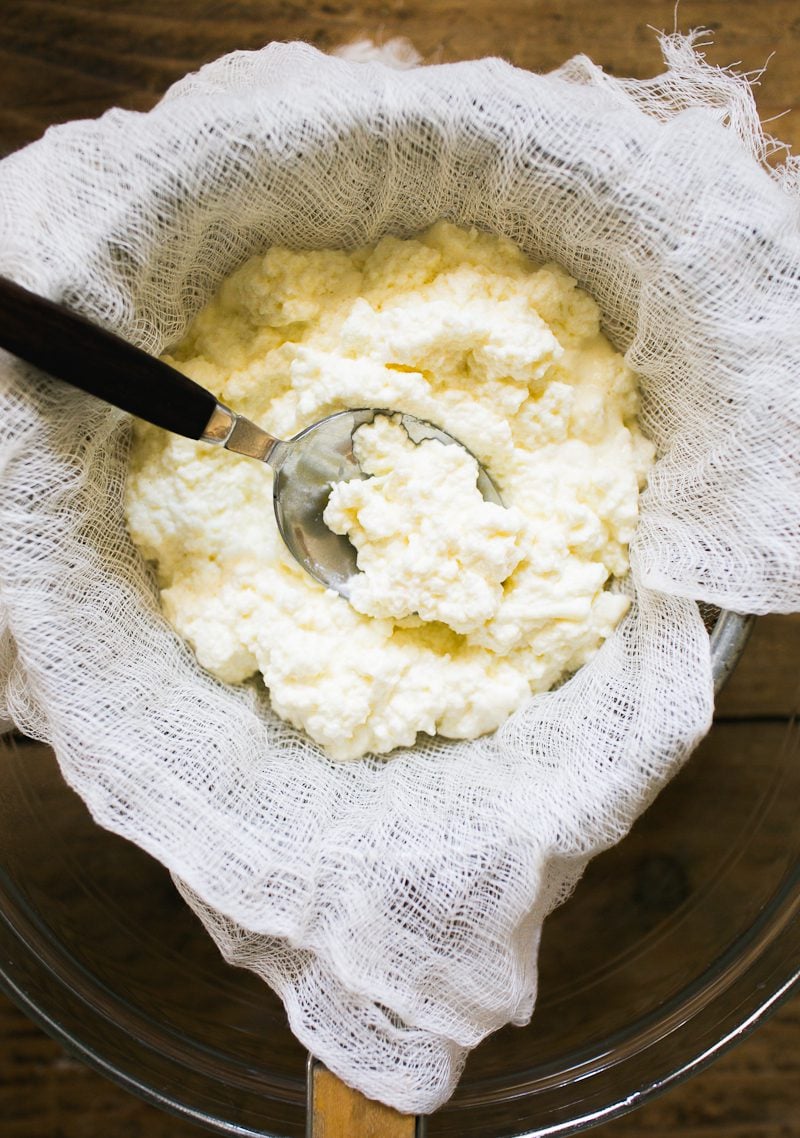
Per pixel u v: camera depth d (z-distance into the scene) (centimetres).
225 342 41
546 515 40
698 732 38
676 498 40
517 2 45
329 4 45
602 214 39
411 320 39
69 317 36
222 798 39
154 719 39
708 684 38
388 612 40
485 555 39
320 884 38
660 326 39
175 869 38
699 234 38
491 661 41
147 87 45
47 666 38
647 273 39
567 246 40
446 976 38
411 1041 38
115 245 37
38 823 44
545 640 40
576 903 45
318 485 40
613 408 41
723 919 44
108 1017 43
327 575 41
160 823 38
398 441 40
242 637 40
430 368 40
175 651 41
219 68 42
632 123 38
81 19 45
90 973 44
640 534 41
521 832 38
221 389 41
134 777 38
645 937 45
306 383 40
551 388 40
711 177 38
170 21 45
